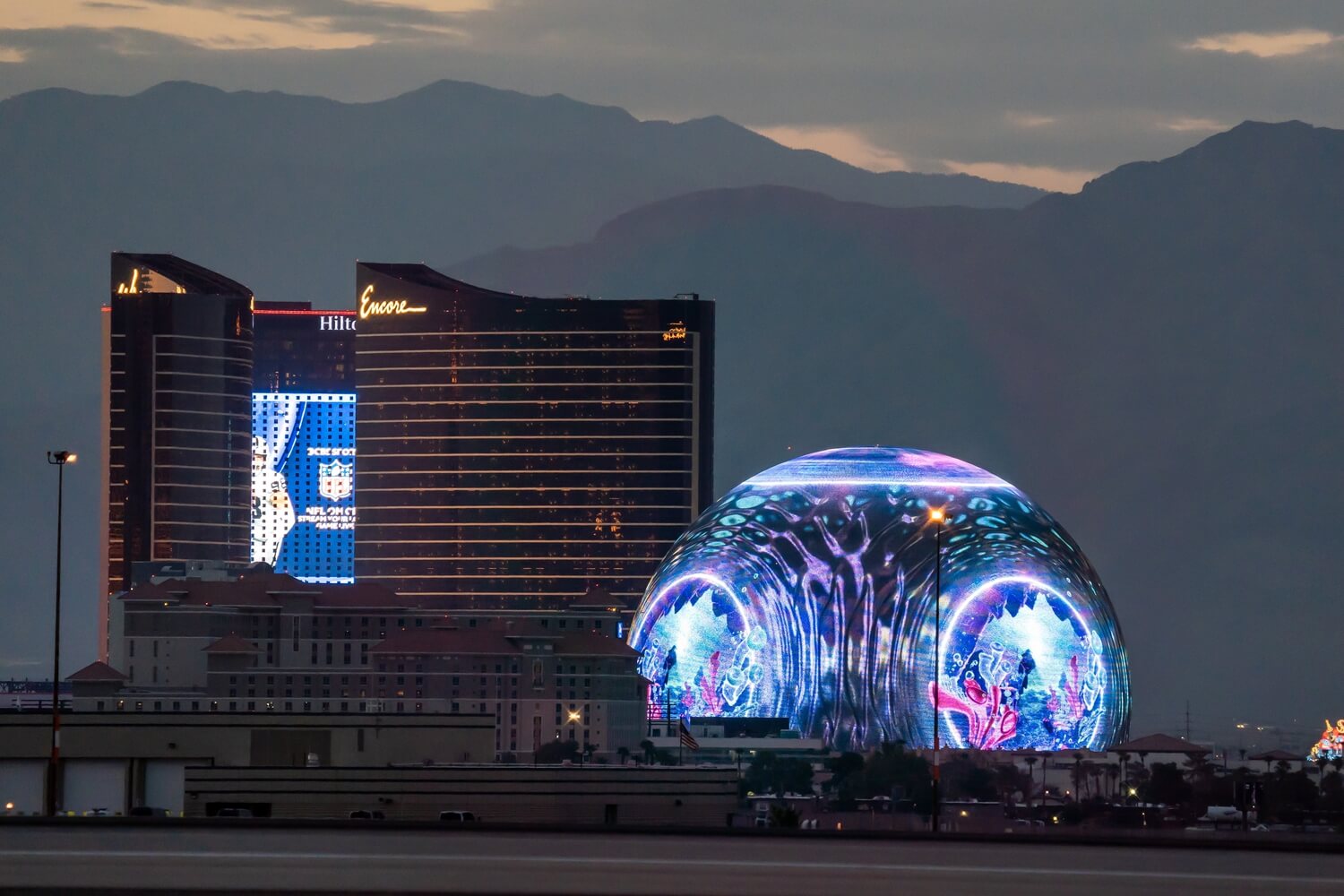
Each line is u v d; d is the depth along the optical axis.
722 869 129.25
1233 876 129.88
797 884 124.38
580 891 121.12
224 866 129.12
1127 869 132.62
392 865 130.00
